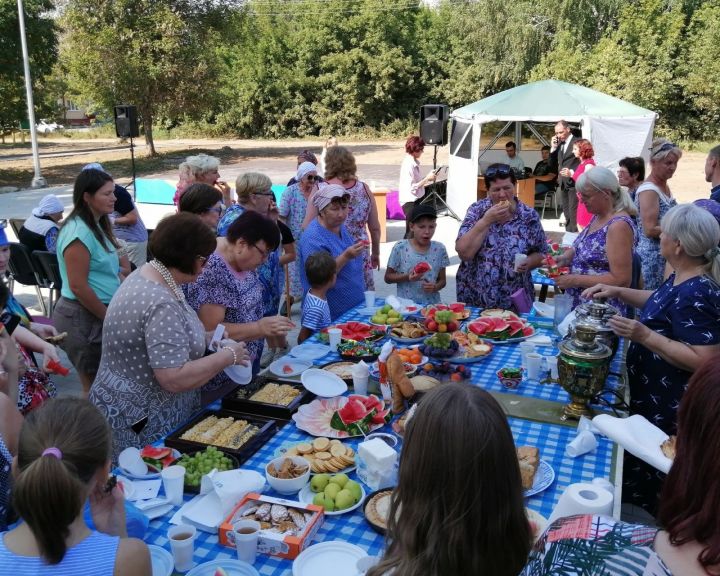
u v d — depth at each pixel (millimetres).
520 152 15359
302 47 32625
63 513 1270
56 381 5160
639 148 11898
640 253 4910
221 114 33844
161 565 1676
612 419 2152
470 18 30469
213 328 2906
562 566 1013
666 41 24453
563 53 26750
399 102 33656
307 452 2186
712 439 944
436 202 13805
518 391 2799
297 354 3213
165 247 2354
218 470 2074
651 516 2977
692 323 2455
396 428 2350
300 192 5977
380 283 8000
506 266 4008
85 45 23062
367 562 1609
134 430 2438
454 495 1146
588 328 2438
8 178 19328
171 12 23656
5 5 18875
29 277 5969
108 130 37594
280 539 1717
